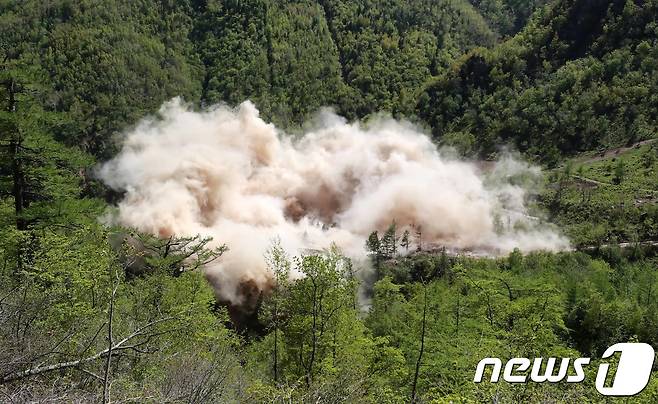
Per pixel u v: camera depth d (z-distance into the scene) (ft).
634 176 419.95
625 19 599.16
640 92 518.37
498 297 159.22
